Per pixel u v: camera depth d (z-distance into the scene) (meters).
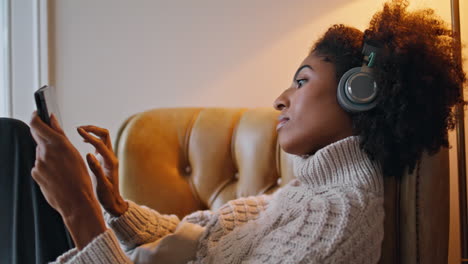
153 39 1.43
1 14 1.46
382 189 0.63
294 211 0.62
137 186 1.06
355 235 0.56
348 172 0.63
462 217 1.06
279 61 1.37
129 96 1.44
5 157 0.77
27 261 0.75
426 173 0.63
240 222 0.73
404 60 0.60
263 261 0.58
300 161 0.70
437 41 0.64
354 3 1.31
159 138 1.11
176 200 1.08
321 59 0.69
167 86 1.43
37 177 0.57
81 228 0.57
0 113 1.46
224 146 1.10
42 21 1.44
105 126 1.45
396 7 0.67
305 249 0.55
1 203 0.76
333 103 0.66
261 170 1.04
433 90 0.61
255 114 1.11
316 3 1.34
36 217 0.76
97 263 0.55
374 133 0.63
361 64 0.66
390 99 0.60
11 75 1.45
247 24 1.38
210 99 1.41
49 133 0.56
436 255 0.62
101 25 1.45
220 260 0.64
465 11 1.25
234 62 1.39
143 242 0.78
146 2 1.44
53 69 1.46
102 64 1.45
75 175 0.57
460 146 1.06
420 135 0.61
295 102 0.68
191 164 1.12
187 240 0.72
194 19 1.42
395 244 0.64
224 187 1.08
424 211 0.62
